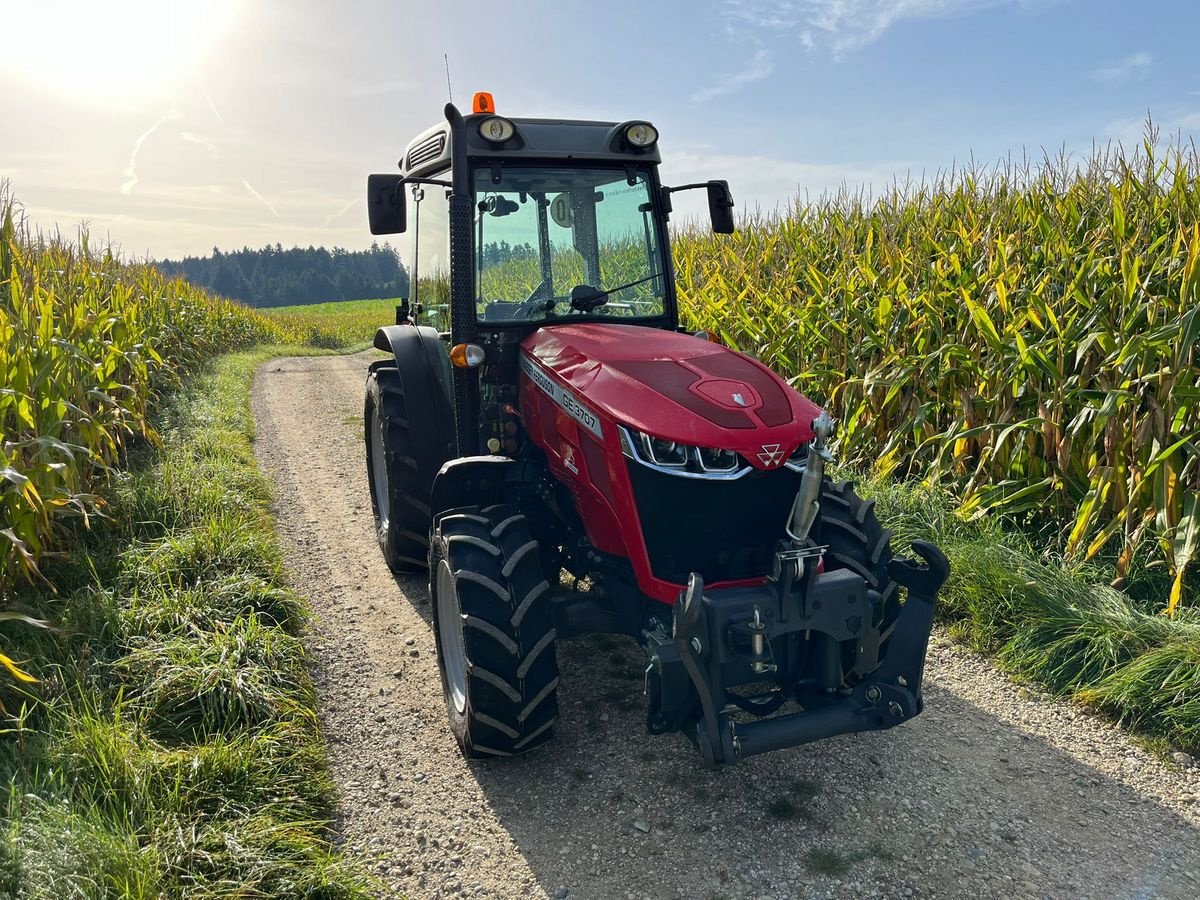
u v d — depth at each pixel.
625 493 2.84
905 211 7.23
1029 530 4.89
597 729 3.40
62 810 2.50
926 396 5.75
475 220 3.66
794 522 2.61
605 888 2.55
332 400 10.85
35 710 3.12
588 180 3.85
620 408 2.87
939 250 6.25
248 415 9.20
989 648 4.00
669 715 2.69
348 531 5.73
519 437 3.69
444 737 3.35
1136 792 2.96
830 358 6.55
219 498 5.41
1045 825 2.79
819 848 2.69
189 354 12.15
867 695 2.64
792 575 2.55
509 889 2.55
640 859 2.66
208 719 3.16
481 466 3.32
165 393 9.41
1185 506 3.90
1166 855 2.64
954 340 5.55
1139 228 4.81
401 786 3.04
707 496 2.77
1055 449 4.74
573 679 3.80
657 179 3.99
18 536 3.94
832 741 3.30
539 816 2.88
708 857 2.66
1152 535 4.25
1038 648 3.83
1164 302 4.33
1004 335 5.05
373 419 5.37
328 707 3.55
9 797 2.55
